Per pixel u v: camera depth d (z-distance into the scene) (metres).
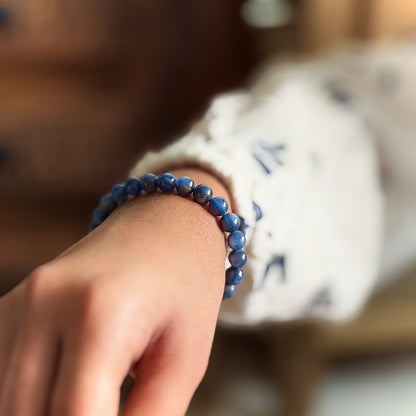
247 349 1.28
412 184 0.77
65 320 0.36
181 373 0.38
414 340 1.00
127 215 0.43
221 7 1.07
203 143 0.48
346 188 0.61
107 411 0.35
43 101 1.05
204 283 0.40
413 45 0.83
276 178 0.49
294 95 0.63
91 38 1.02
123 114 1.09
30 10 0.98
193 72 1.10
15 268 1.15
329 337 0.98
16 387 0.36
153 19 1.04
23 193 1.10
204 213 0.43
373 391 1.15
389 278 0.89
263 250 0.47
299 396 1.02
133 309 0.36
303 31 0.98
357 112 0.69
